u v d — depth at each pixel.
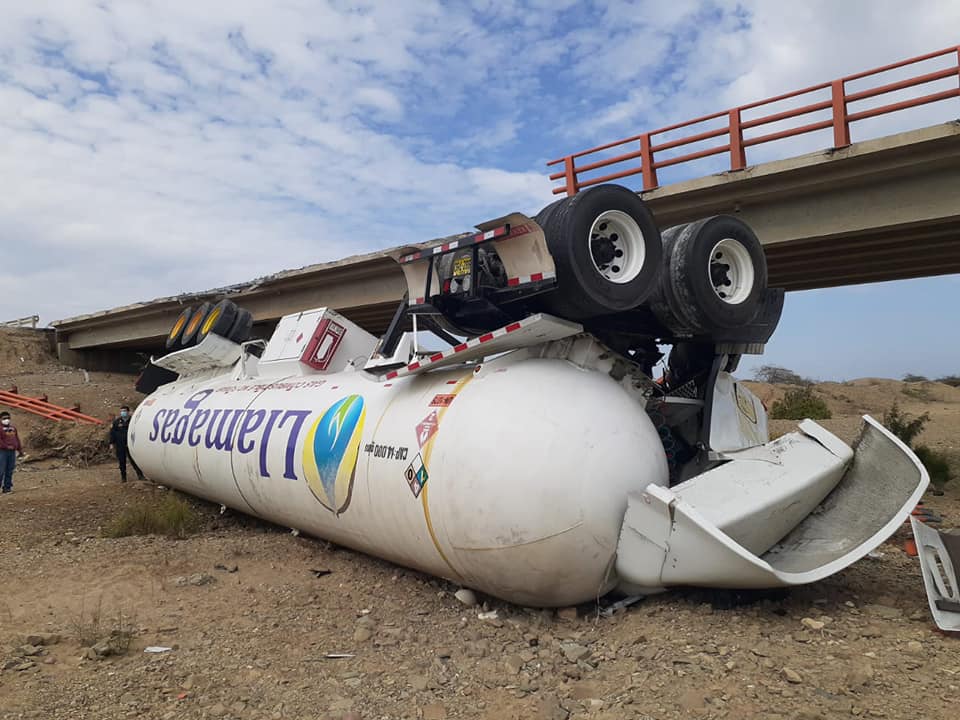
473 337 5.75
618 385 5.05
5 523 9.45
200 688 3.95
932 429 18.08
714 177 11.86
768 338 5.61
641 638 4.08
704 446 5.35
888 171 10.85
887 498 4.62
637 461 4.57
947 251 12.95
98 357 41.50
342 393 6.64
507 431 4.60
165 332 32.97
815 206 11.90
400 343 6.31
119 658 4.41
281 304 24.89
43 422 23.31
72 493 12.16
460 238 5.00
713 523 4.15
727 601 4.42
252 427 7.60
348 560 6.73
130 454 11.77
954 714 2.97
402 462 5.23
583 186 13.48
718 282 5.17
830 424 18.05
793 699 3.20
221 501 8.82
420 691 3.85
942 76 9.55
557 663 4.03
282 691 3.90
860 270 14.69
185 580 6.18
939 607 3.96
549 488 4.38
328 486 6.13
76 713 3.62
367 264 20.97
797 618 4.17
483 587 4.93
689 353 5.75
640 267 4.67
